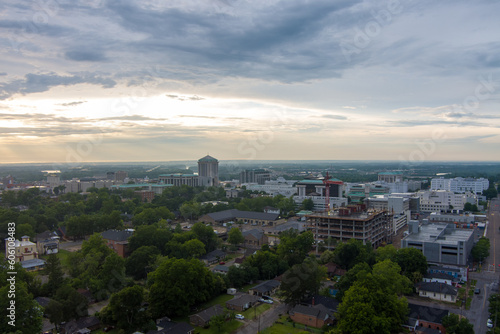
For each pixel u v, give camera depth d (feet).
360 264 467.52
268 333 377.91
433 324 381.40
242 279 504.43
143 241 615.16
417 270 513.04
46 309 365.20
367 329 334.85
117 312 373.81
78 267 505.66
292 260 560.20
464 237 645.92
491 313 393.91
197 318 401.29
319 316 394.73
